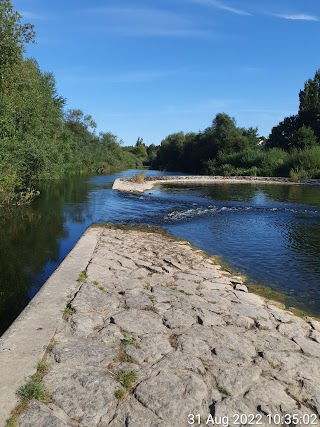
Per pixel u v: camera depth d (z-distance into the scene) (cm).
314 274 714
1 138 1608
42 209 1492
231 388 315
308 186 2889
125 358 352
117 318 438
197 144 5953
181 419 274
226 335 414
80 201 1761
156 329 417
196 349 376
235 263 779
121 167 6231
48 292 506
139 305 482
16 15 1623
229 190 2522
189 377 325
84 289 521
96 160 5006
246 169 4447
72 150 4028
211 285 605
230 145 5178
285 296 600
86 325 414
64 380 312
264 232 1105
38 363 330
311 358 375
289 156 4044
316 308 557
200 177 3622
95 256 716
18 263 773
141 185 2598
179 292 550
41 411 273
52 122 3117
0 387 295
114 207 1595
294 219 1342
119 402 290
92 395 295
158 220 1304
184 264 729
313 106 4947
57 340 379
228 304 517
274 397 306
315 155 3697
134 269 653
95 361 343
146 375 327
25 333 385
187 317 456
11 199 1628
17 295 605
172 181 3278
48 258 811
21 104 2014
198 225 1216
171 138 6844
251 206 1691
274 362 362
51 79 3231
